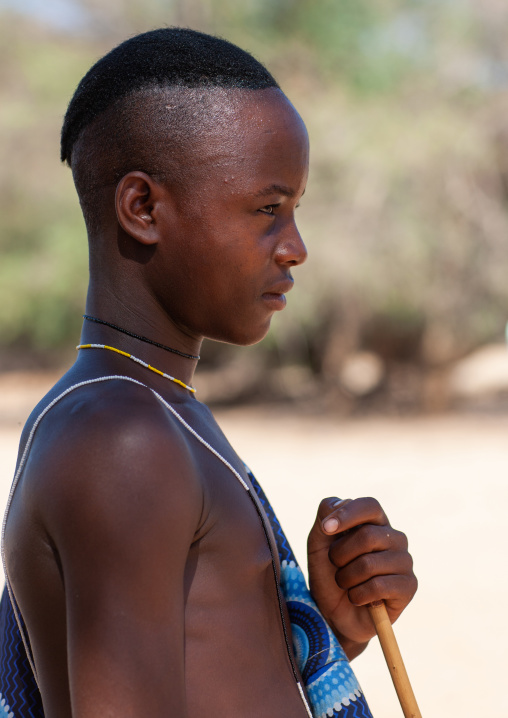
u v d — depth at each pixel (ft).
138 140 6.60
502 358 119.03
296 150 6.77
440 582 37.19
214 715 5.92
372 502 7.73
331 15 88.33
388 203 86.17
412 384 105.40
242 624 6.23
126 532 5.39
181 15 92.07
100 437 5.60
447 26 88.63
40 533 5.80
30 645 6.41
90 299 7.06
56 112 91.97
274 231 6.75
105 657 5.24
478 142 85.56
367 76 88.99
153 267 6.73
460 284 89.25
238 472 6.77
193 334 7.11
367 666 28.30
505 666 27.55
